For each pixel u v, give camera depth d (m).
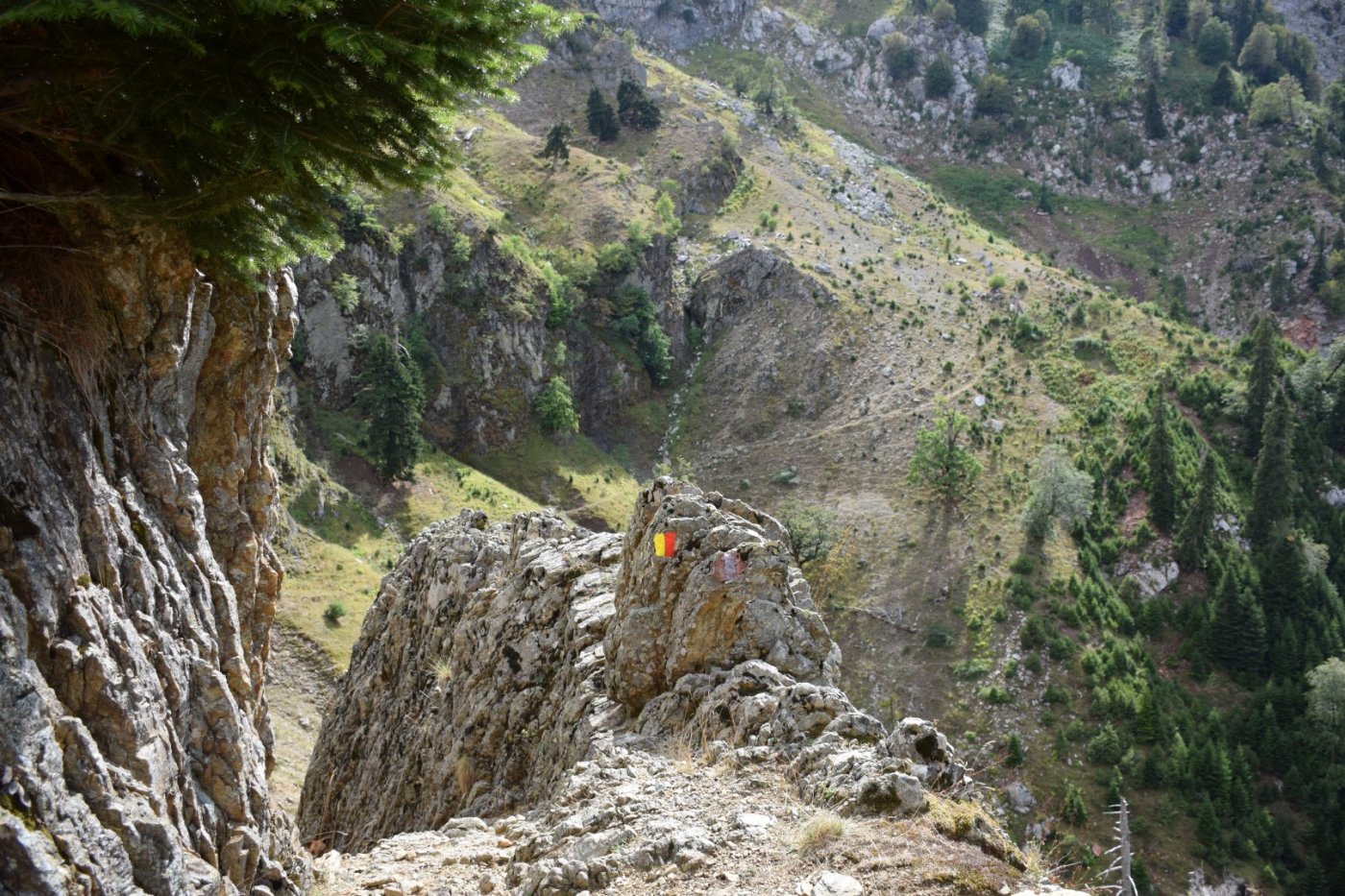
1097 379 155.00
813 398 156.25
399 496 112.25
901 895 9.51
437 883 13.33
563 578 22.34
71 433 10.12
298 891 11.63
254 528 14.76
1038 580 121.88
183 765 10.23
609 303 159.50
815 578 122.31
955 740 104.94
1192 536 126.75
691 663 16.67
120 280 10.99
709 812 11.92
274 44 9.54
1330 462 147.12
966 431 144.62
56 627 8.95
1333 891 94.06
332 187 12.00
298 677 70.62
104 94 9.34
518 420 138.12
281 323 15.04
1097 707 105.38
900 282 175.75
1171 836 93.38
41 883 7.43
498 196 173.12
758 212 191.00
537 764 19.16
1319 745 104.62
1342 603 129.25
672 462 151.00
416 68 10.27
